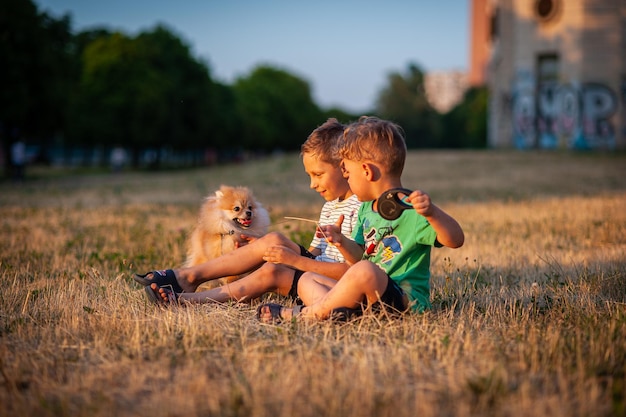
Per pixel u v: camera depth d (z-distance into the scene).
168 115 52.94
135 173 45.53
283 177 28.78
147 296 4.92
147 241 8.37
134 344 3.79
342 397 2.96
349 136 4.41
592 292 5.22
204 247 5.98
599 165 28.56
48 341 3.87
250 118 84.88
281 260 4.55
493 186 19.75
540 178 22.95
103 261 6.91
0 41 30.73
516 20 41.03
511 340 3.88
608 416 2.76
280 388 3.08
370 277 4.06
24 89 31.36
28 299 4.97
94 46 49.88
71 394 3.10
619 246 7.52
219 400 2.96
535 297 5.07
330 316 4.16
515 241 8.17
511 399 2.93
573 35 38.97
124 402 2.99
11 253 7.45
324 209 5.29
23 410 2.87
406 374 3.30
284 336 3.93
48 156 59.03
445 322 4.21
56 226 10.46
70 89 36.06
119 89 48.41
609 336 3.74
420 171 29.05
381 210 4.09
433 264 6.75
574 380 3.18
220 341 3.89
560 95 39.72
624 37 38.28
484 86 88.56
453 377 3.21
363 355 3.55
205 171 44.16
